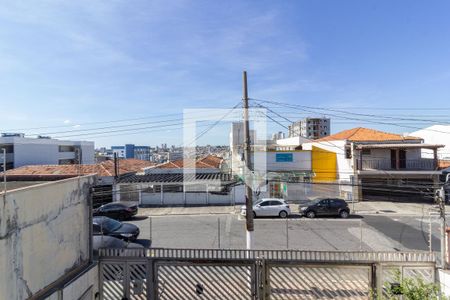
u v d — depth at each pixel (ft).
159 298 27.53
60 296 20.40
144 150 268.00
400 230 54.80
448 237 26.08
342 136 95.25
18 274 16.97
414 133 117.19
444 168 89.66
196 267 27.68
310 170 87.30
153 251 27.58
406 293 20.21
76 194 24.34
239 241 47.98
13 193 16.62
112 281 27.68
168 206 77.25
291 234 52.13
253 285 27.30
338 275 27.43
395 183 85.35
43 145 146.51
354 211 71.51
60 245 21.74
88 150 178.91
